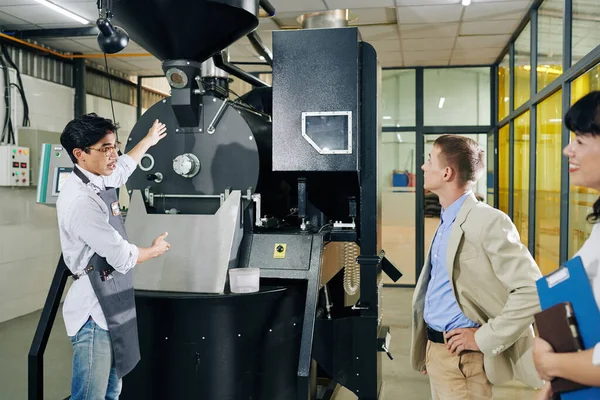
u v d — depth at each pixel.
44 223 5.00
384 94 6.34
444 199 1.51
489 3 4.12
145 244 2.18
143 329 2.11
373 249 2.42
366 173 2.40
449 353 1.45
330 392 2.85
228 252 2.10
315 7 4.25
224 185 2.28
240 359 2.09
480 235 1.36
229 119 2.27
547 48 3.85
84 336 1.72
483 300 1.39
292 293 2.22
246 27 2.25
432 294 1.50
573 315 0.89
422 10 4.29
